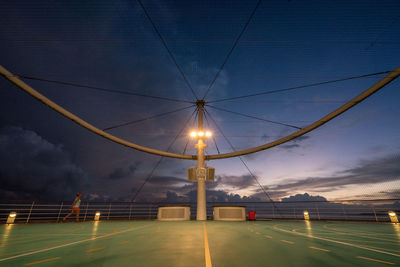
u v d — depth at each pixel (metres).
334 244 4.65
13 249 4.04
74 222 13.05
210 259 3.24
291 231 7.55
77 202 13.59
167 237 5.73
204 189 18.03
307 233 6.90
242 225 10.43
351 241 5.12
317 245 4.50
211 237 5.74
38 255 3.52
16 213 11.66
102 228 8.69
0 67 11.62
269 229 8.29
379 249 4.07
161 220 15.79
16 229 8.39
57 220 12.84
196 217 17.17
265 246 4.36
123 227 9.12
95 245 4.46
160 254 3.58
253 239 5.37
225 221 14.60
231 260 3.19
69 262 3.07
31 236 6.07
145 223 12.12
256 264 2.98
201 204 17.42
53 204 12.97
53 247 4.24
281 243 4.75
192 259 3.24
